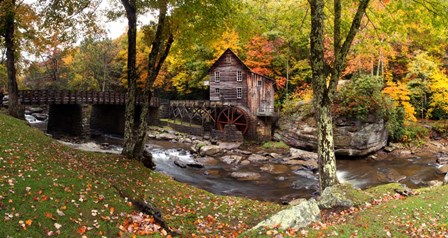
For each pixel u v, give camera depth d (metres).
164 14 12.64
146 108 13.98
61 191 7.28
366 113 22.66
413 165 21.09
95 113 38.69
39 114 42.12
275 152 25.61
